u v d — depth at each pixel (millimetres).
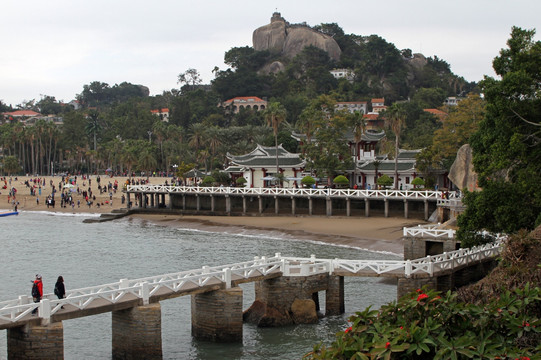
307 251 65500
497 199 41500
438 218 75562
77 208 118062
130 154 176000
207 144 163375
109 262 61375
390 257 60406
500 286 28422
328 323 37500
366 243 68938
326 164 101125
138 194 113438
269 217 92750
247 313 38125
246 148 156875
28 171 195750
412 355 18156
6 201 126188
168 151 186875
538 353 17047
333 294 39062
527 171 41250
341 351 17812
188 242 74875
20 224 98500
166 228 90875
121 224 96812
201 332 34656
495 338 18984
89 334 36688
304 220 86438
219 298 34094
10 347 28359
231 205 101250
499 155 42000
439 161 94500
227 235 81188
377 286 46562
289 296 37531
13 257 65250
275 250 66812
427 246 53781
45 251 69438
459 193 82750
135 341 30703
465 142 95438
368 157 111688
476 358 17734
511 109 41406
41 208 119625
